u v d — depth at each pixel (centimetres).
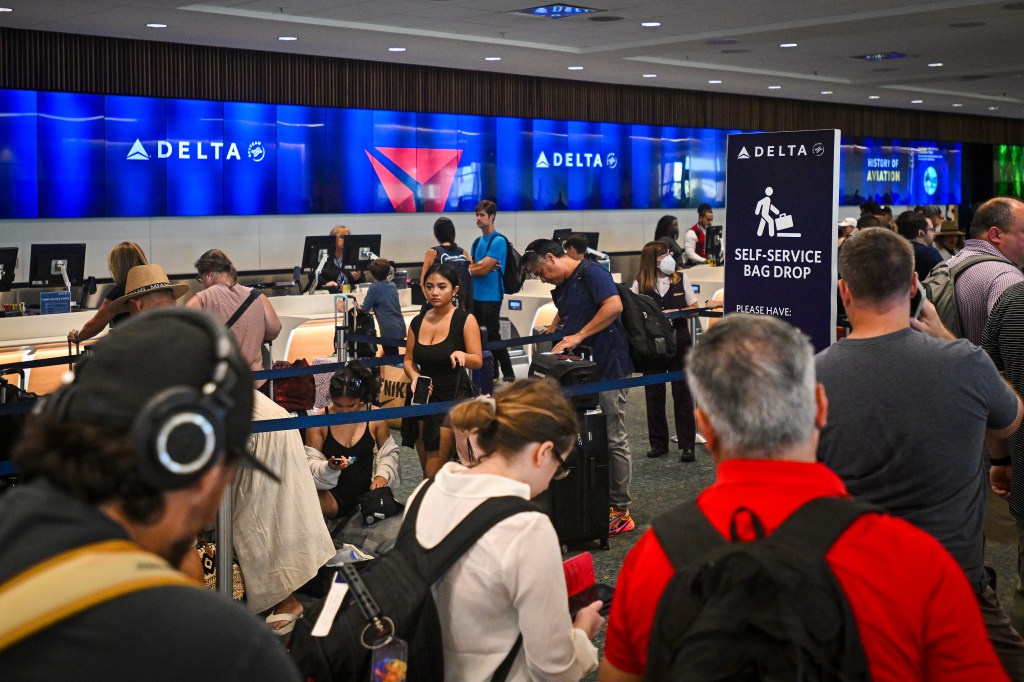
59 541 83
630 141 1636
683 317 662
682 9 930
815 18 991
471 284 888
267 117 1255
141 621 82
